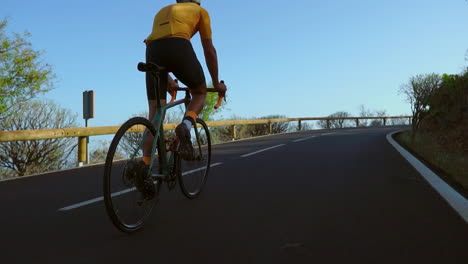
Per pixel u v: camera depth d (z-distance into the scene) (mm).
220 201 3926
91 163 8734
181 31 3311
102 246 2643
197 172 4184
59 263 2363
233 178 5359
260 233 2830
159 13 3424
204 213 3455
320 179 5066
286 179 5152
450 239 2621
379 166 6164
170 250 2529
